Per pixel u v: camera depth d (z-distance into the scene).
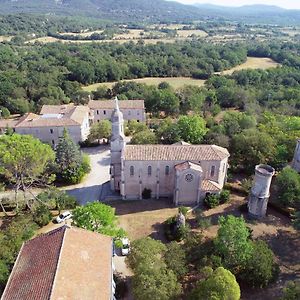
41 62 165.25
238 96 135.62
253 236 62.09
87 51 181.00
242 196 75.38
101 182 83.25
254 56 193.00
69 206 71.50
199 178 69.44
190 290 49.16
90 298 37.34
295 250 59.16
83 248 42.91
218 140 87.44
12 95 141.88
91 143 104.62
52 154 71.56
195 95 132.50
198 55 178.62
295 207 69.50
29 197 75.50
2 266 47.06
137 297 43.81
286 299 43.72
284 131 93.06
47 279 37.28
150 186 73.75
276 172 81.31
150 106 133.00
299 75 142.38
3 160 63.50
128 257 50.25
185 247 55.88
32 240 46.31
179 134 92.19
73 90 151.38
